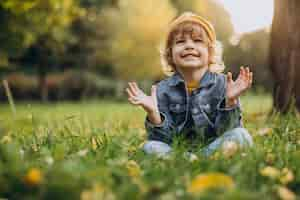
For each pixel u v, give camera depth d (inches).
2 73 985.5
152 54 1216.2
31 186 72.2
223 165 95.1
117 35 1210.0
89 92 1157.1
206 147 130.3
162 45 156.6
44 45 1003.9
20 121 169.3
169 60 154.3
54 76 1180.5
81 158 101.7
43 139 140.6
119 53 1216.2
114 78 1253.1
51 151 113.5
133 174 86.0
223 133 137.3
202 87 143.6
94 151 117.6
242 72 135.3
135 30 1208.2
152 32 1210.6
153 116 137.9
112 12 1239.5
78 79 1170.6
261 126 188.5
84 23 1186.0
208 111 142.6
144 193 71.6
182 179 78.9
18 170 76.9
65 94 1158.3
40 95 1140.5
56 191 69.4
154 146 130.7
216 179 73.5
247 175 87.7
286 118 182.4
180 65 145.5
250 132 173.9
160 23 1216.2
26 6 592.4
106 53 1216.2
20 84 1137.4
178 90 144.7
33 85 1153.4
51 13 691.4
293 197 74.6
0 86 996.6
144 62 1217.4
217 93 142.5
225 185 71.7
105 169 81.4
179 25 147.9
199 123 142.4
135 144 148.4
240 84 134.6
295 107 211.3
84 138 142.3
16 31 682.8
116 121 211.9
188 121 144.0
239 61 1270.9
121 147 125.3
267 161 104.6
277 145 129.7
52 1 676.7
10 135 151.0
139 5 1221.1
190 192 69.2
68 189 69.6
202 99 142.8
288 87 221.6
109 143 126.1
